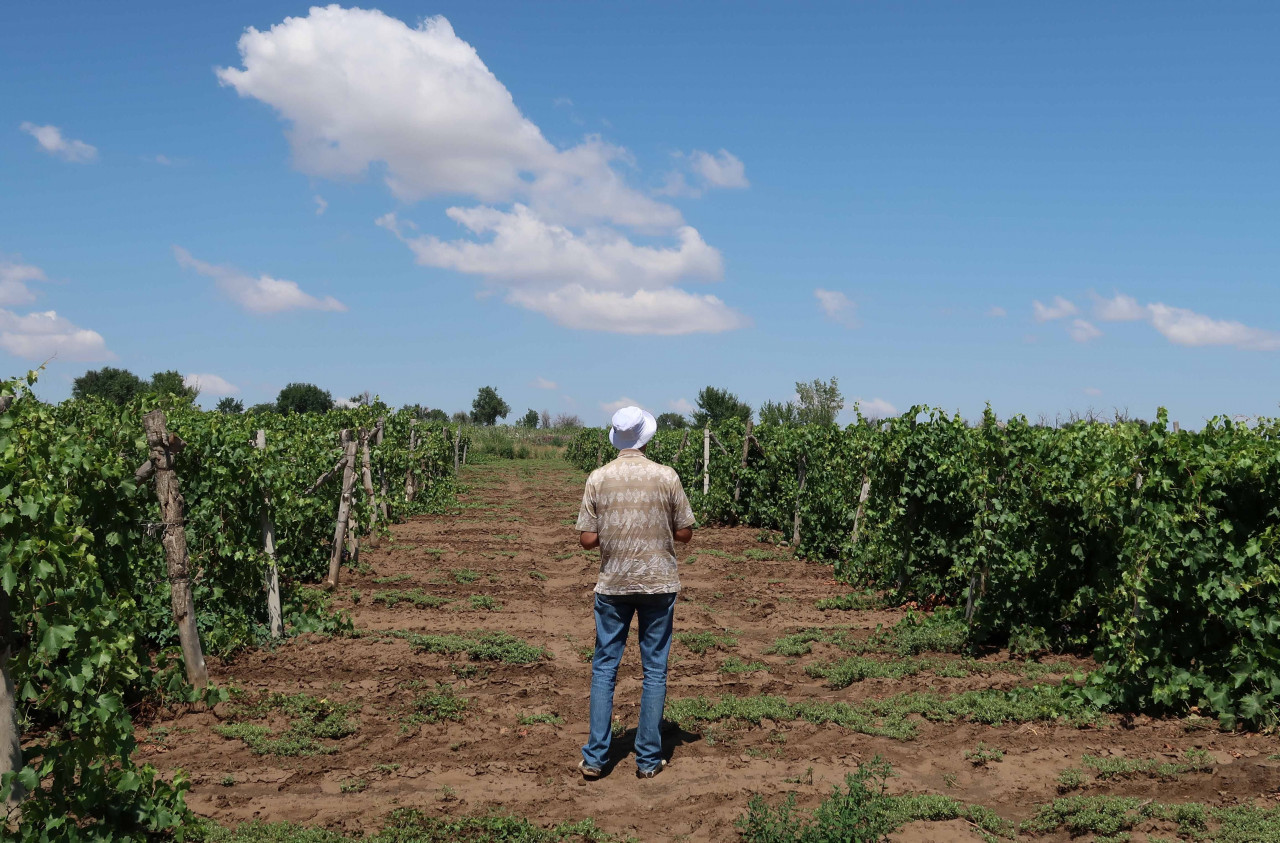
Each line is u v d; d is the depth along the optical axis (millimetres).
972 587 8742
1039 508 8180
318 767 5191
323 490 12133
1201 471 6105
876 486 10594
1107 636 6660
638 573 5062
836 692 6906
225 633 7547
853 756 5395
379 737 5727
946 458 9727
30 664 3873
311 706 6211
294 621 8492
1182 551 6203
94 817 4031
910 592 10266
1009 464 8383
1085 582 8141
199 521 7754
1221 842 4113
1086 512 7543
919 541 10219
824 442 14281
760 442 17750
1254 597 6164
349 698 6523
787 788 4879
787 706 6328
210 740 5602
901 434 10148
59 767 3764
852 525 12938
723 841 4215
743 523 18297
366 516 12336
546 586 11758
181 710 6109
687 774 5137
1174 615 6375
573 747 5594
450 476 29016
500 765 5262
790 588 11594
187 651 6422
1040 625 8242
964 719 6141
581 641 8609
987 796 4840
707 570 13031
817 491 13898
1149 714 6266
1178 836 4223
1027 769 5207
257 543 8250
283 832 4207
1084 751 5504
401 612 9852
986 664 7613
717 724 6035
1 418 4309
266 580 8227
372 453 17859
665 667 5199
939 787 4949
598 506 5160
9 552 3719
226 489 7781
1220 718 5973
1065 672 7277
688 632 8984
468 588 11352
